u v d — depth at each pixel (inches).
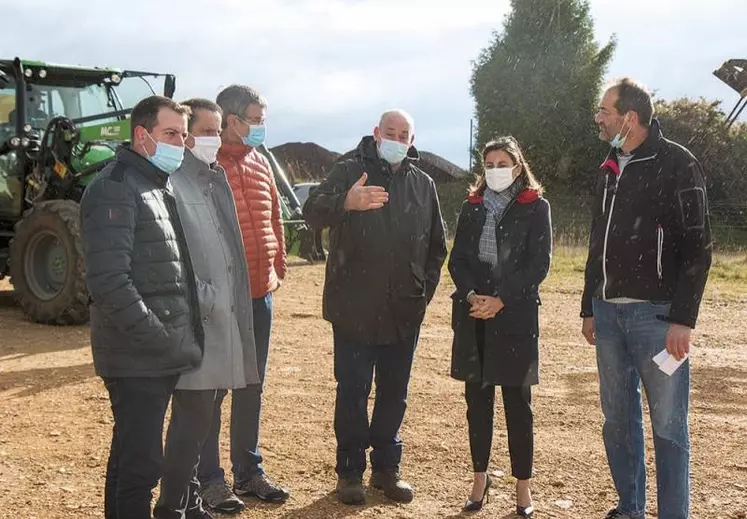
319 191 162.9
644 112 139.5
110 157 366.3
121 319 116.2
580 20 1278.3
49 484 170.2
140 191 121.1
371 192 153.2
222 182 141.3
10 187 380.2
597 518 157.8
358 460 165.0
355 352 164.7
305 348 304.7
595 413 226.2
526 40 1284.4
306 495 167.0
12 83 371.2
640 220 139.9
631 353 145.2
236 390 163.2
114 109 402.9
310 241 525.7
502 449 196.2
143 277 120.1
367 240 160.9
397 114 163.3
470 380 158.9
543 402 236.5
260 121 161.0
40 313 337.7
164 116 123.9
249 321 140.6
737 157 1123.9
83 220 118.4
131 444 121.3
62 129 359.3
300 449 193.6
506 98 1296.8
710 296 462.0
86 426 207.3
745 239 981.8
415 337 169.5
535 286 156.2
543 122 1272.1
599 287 146.7
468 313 160.2
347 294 162.4
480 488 161.0
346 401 164.4
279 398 235.9
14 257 344.5
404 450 193.9
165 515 136.9
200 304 131.3
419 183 167.9
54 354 287.4
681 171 136.5
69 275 330.6
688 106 1196.5
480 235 160.6
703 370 281.1
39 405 224.8
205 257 134.4
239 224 155.9
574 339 331.0
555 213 1125.7
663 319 139.2
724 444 200.8
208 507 156.4
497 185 159.0
